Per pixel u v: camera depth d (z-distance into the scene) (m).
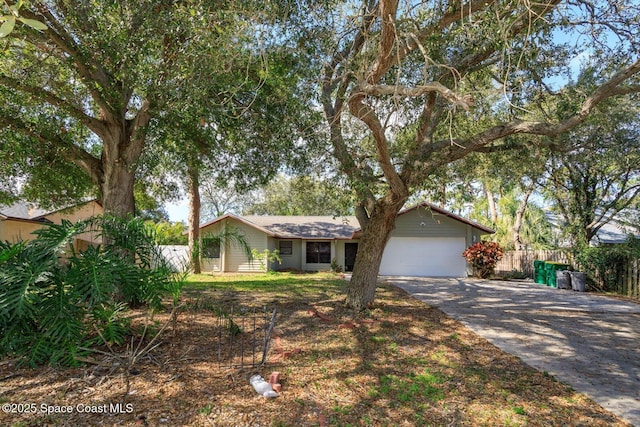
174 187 12.14
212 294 11.12
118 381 4.38
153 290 5.78
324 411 3.90
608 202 15.70
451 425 3.73
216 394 4.15
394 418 3.82
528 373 5.17
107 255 5.35
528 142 8.27
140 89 7.15
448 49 7.62
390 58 5.30
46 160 9.57
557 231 22.25
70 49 7.13
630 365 5.57
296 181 9.79
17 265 4.81
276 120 8.16
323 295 11.00
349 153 8.15
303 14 6.43
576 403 4.28
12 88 7.91
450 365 5.38
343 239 22.23
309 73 7.06
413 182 7.75
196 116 7.45
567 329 7.72
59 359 4.77
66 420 3.51
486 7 5.66
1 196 10.88
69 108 8.12
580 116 6.24
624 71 5.91
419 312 8.91
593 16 6.26
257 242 21.36
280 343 6.11
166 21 6.20
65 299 4.86
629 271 13.45
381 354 5.75
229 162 9.61
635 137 10.77
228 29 5.92
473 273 19.14
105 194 8.75
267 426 3.56
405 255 19.91
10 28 2.28
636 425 3.80
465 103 3.82
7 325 4.75
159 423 3.52
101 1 6.36
